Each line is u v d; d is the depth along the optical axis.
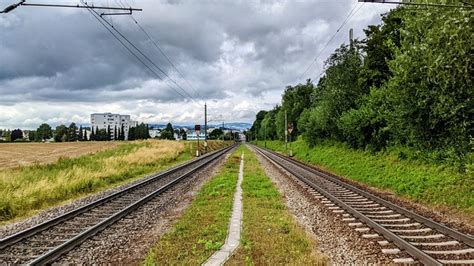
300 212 14.57
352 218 12.99
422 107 20.08
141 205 16.09
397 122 24.06
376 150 30.89
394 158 25.89
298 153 58.16
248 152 71.19
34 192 18.11
